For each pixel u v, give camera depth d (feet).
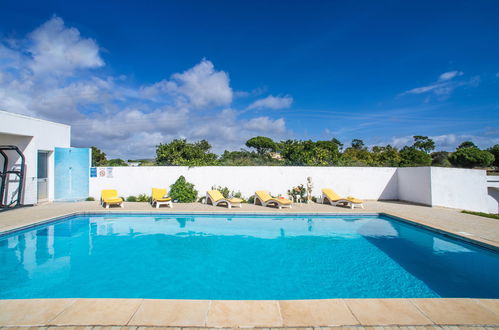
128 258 18.30
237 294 13.39
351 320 9.04
